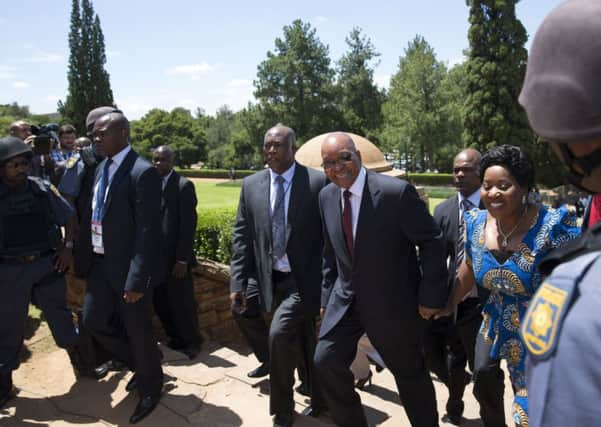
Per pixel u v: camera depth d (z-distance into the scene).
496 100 28.03
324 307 3.17
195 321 4.62
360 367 3.88
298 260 3.46
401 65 43.84
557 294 0.71
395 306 2.84
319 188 3.52
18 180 3.54
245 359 4.40
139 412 3.33
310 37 45.38
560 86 0.72
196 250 5.55
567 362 0.65
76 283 5.41
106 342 3.57
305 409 3.53
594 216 1.40
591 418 0.62
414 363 2.95
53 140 6.00
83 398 3.64
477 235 2.62
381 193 2.77
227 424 3.28
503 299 2.53
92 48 49.19
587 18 0.71
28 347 4.50
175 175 4.50
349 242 2.91
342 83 54.97
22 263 3.55
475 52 28.50
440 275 2.76
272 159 3.53
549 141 0.79
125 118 3.43
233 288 3.69
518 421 2.40
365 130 50.62
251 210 3.65
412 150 42.44
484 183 2.44
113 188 3.34
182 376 3.94
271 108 45.25
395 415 3.54
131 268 3.24
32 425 3.28
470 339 3.29
